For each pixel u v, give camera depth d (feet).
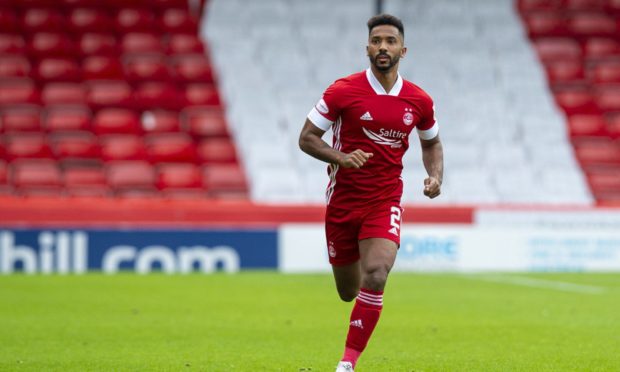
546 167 241.96
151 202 199.11
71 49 263.08
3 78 253.24
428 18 281.13
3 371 76.89
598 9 291.38
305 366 80.07
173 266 184.65
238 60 265.54
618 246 197.57
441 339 98.94
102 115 242.37
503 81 265.95
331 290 152.05
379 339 98.84
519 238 194.70
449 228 192.85
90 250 182.19
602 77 269.85
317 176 234.99
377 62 69.62
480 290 154.71
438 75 264.72
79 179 224.12
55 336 99.55
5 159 228.63
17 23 268.62
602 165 244.22
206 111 249.96
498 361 83.61
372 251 68.54
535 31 282.36
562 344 95.09
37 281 162.20
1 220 183.42
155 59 262.88
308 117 71.05
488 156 242.99
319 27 278.46
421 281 170.19
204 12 277.64
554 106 260.21
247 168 235.20
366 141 70.49
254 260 187.62
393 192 70.64
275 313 122.11
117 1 277.23
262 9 280.92
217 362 82.07
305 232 189.16
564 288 158.71
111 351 88.79
